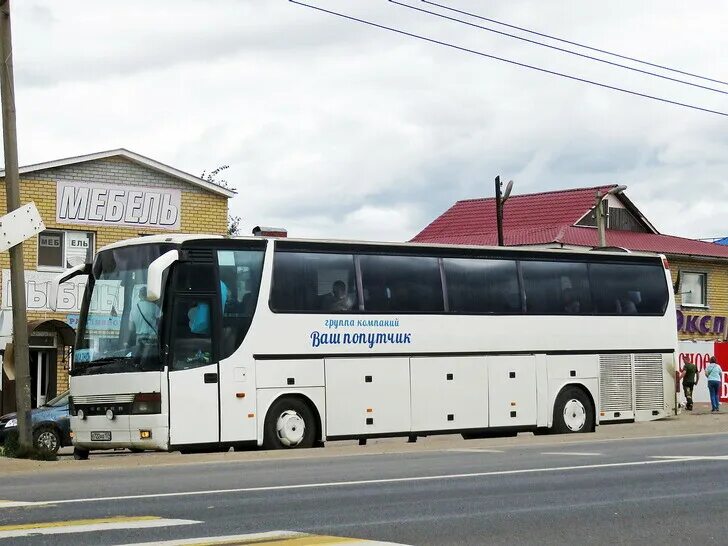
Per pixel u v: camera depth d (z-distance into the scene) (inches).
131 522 413.7
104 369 838.5
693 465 631.8
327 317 909.8
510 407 1014.4
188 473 627.5
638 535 389.4
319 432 898.1
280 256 895.7
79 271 883.4
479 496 493.4
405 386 949.2
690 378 1651.1
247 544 362.6
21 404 791.1
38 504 469.4
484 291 1013.2
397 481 556.4
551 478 565.6
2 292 1360.7
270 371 874.8
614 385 1088.8
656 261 1141.1
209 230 1491.1
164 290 835.4
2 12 795.4
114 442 830.5
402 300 959.0
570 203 2222.0
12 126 796.6
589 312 1079.6
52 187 1384.1
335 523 414.3
